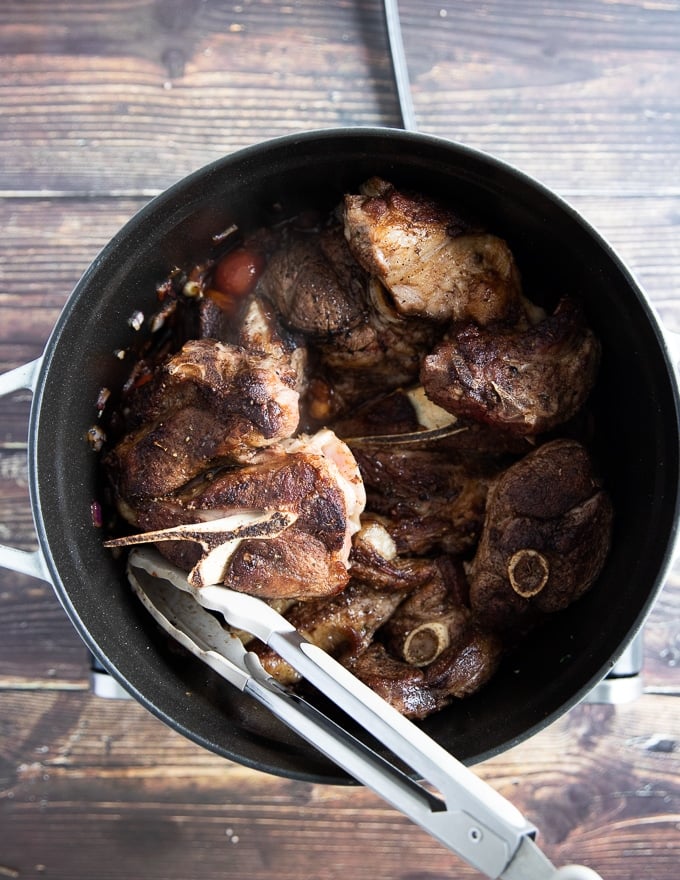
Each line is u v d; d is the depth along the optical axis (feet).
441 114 2.27
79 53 2.28
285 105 2.27
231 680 1.90
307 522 1.89
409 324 2.01
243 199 2.00
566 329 1.95
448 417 2.06
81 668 2.33
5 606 2.33
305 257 2.04
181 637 1.97
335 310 2.02
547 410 1.96
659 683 2.29
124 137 2.28
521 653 2.06
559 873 1.58
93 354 1.97
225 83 2.28
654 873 2.29
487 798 1.64
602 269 1.91
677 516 1.80
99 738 2.34
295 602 2.04
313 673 1.81
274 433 1.88
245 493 1.90
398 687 1.97
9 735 2.34
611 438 2.04
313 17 2.27
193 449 1.92
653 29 2.28
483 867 1.63
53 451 1.92
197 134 2.28
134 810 2.35
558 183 2.27
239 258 2.08
